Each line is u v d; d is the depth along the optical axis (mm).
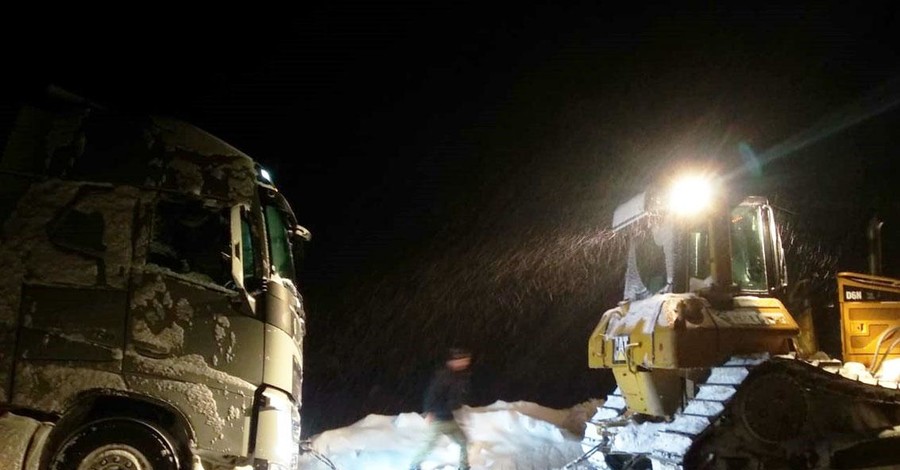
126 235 6141
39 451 5574
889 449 8203
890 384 9109
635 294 9930
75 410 5805
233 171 6668
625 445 8992
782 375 8164
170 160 6465
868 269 10594
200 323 6188
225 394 6172
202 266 6434
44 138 6293
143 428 5957
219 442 6090
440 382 9453
